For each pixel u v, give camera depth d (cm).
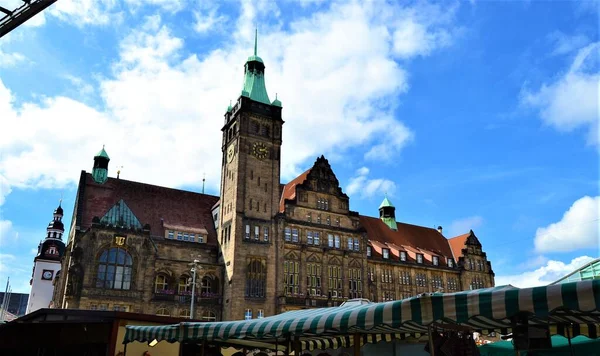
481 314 1266
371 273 9006
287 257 7731
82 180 7588
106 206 7544
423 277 9669
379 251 9262
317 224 8162
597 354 2180
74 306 6241
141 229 6950
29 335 3262
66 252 7381
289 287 7581
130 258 6800
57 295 7731
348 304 2611
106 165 7975
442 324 1806
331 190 8562
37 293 14312
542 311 1171
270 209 7881
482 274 10394
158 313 6756
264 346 2880
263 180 7988
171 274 7181
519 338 1484
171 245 7575
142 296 6681
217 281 7481
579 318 1711
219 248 7888
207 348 2597
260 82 8706
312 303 7550
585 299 1113
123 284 6631
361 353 2838
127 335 2586
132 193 8006
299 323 1736
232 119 8412
